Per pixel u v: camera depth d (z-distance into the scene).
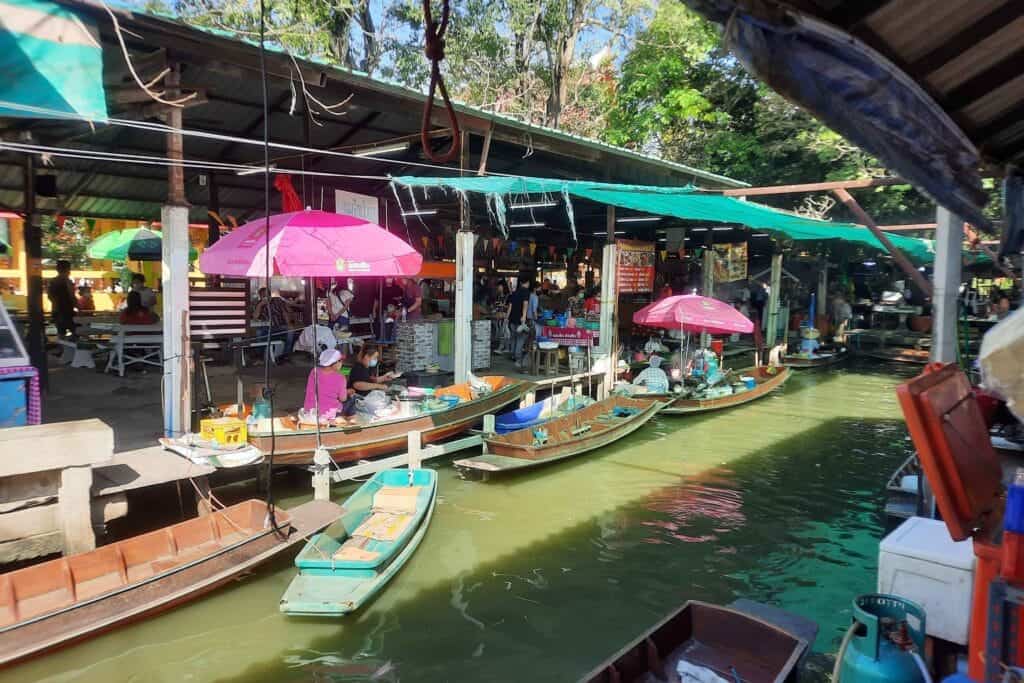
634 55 25.17
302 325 15.17
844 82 2.88
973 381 9.74
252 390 11.68
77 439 6.34
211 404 9.36
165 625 5.99
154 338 13.20
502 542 7.92
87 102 6.23
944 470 3.35
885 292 27.61
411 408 10.41
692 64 24.05
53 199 14.16
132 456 7.75
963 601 3.96
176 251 8.24
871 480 10.44
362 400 9.98
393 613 6.33
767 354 21.25
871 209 23.06
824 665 5.59
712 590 6.88
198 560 6.16
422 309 16.22
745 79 23.45
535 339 15.81
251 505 7.23
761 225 14.76
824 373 20.86
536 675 5.44
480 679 5.38
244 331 9.43
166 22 7.39
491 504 9.09
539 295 18.73
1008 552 3.05
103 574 6.16
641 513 8.93
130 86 8.12
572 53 26.62
